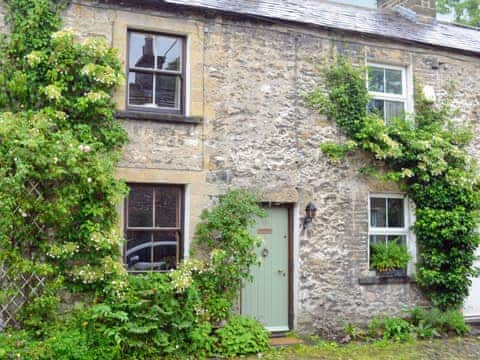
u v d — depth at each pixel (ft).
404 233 35.83
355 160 34.40
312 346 29.60
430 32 40.01
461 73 38.45
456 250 34.60
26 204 25.63
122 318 25.09
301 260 32.45
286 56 33.42
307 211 32.68
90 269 26.48
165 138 29.99
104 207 27.35
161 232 30.07
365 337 31.73
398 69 37.22
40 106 27.55
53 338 24.47
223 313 29.01
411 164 35.14
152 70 30.60
